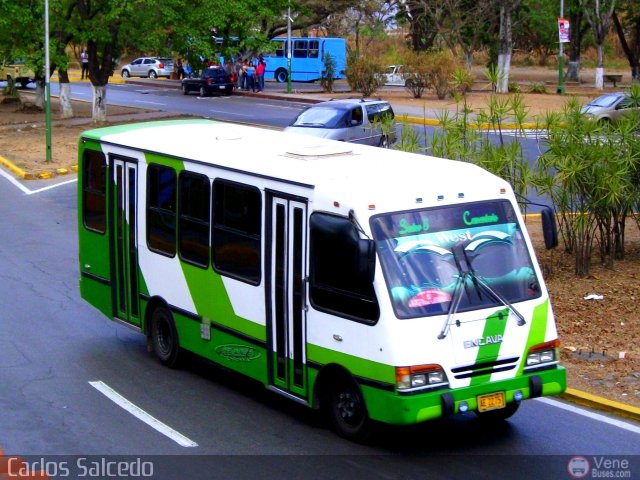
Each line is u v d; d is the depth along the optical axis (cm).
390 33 8231
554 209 1540
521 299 868
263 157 989
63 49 3862
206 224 1023
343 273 848
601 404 966
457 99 1555
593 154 1377
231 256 988
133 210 1149
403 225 843
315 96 4891
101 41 3572
